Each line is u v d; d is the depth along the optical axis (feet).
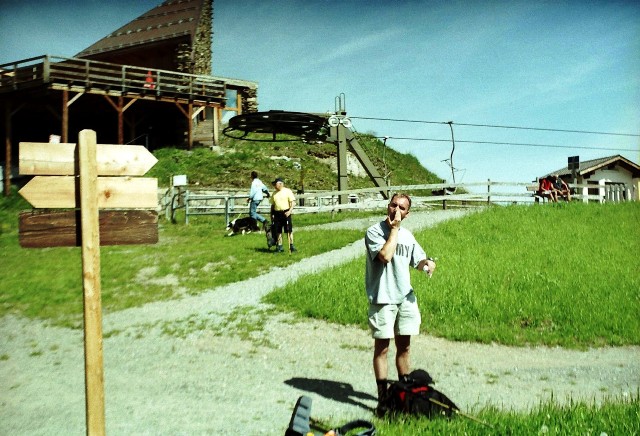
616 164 134.10
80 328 37.24
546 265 48.21
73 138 127.34
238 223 70.44
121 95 111.45
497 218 73.10
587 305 37.04
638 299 38.45
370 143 156.46
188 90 121.29
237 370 27.37
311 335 33.32
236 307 39.99
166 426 19.76
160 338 33.78
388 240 19.99
